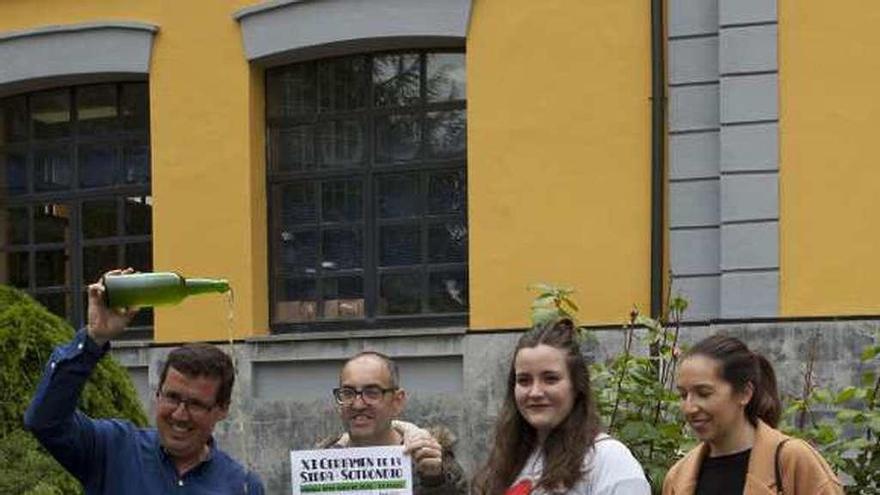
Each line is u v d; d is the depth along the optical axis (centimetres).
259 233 1148
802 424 704
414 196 1121
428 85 1120
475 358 1066
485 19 1075
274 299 1156
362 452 527
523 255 1058
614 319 1031
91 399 644
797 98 992
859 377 962
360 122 1139
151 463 464
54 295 1232
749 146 1000
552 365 464
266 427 1124
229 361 464
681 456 645
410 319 1114
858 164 980
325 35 1116
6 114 1252
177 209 1160
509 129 1066
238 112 1146
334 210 1145
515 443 478
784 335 984
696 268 1020
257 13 1138
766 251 994
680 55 1029
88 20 1195
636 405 685
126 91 1213
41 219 1241
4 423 634
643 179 1030
